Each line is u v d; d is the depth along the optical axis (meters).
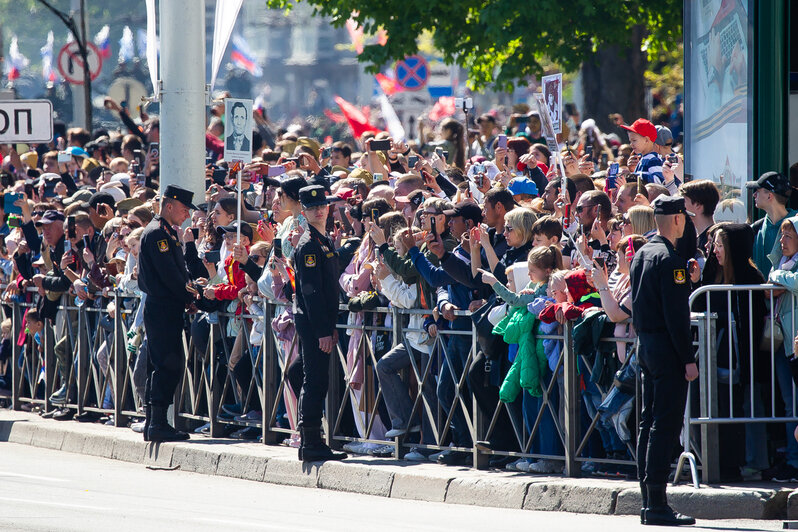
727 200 37.66
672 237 28.17
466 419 33.88
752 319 30.30
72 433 43.22
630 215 31.88
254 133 56.16
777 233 32.16
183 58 44.66
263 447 38.47
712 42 39.34
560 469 32.75
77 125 82.62
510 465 33.59
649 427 28.34
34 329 47.72
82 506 31.31
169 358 39.84
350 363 36.34
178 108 44.66
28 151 67.94
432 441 35.34
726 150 37.78
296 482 35.75
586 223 34.12
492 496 31.56
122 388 43.75
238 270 39.09
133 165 53.72
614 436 31.50
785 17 35.19
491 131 64.00
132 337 42.97
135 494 33.81
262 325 38.59
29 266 48.81
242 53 151.12
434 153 43.34
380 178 43.47
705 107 40.38
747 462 30.78
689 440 29.81
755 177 35.31
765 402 30.61
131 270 42.44
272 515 30.25
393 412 35.47
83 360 45.69
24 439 45.16
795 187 34.97
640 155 42.75
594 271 30.17
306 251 35.00
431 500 32.66
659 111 98.00
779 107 35.22
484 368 32.91
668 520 28.09
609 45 74.00
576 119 77.50
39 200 54.19
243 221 40.41
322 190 35.34
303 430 35.81
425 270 33.44
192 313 40.59
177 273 39.38
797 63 38.25
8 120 46.09
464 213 34.16
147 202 46.06
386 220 35.62
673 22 73.06
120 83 80.38
